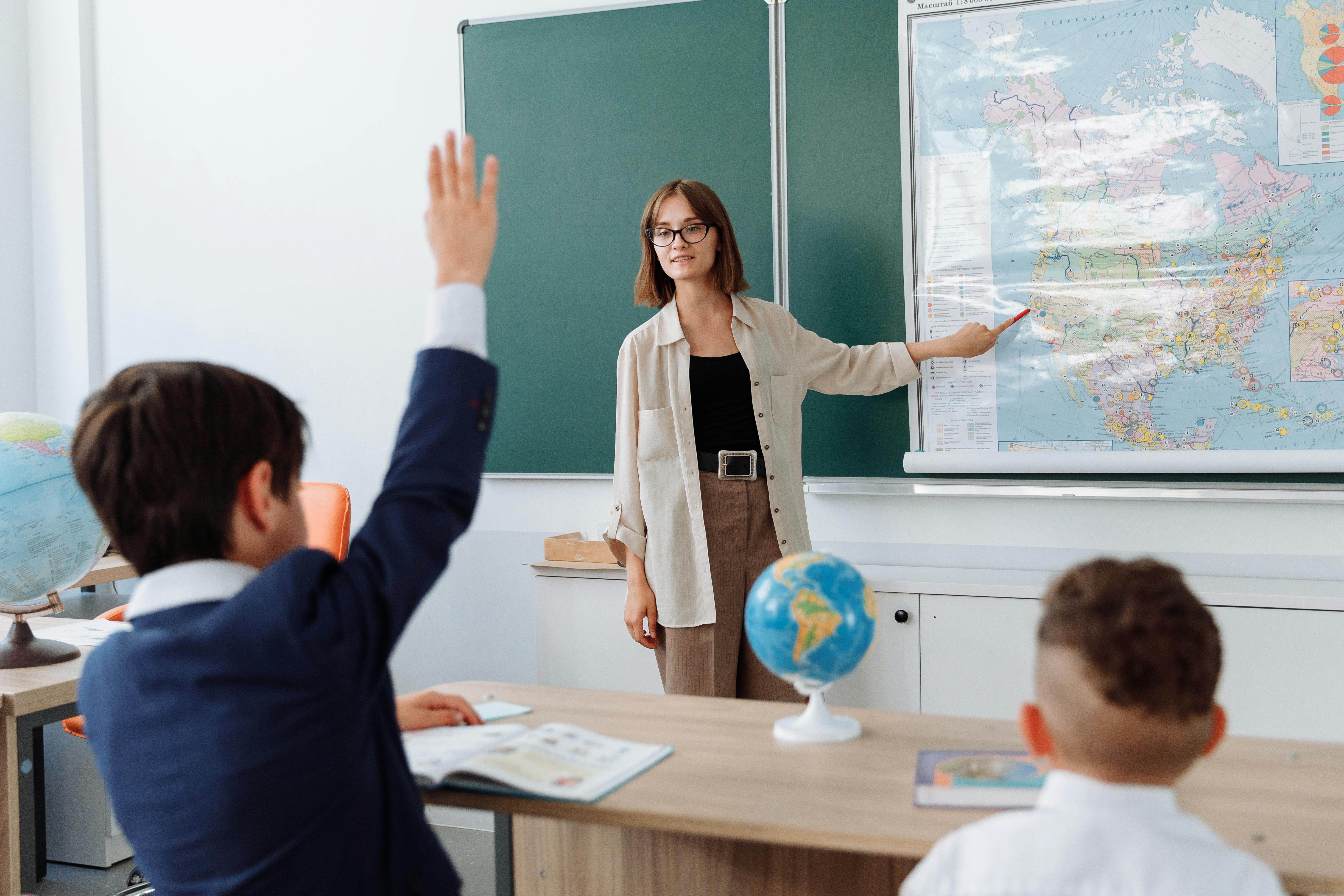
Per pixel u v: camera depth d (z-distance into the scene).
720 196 2.82
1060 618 0.80
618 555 2.39
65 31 3.52
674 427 2.25
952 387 2.63
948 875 0.77
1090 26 2.49
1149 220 2.47
